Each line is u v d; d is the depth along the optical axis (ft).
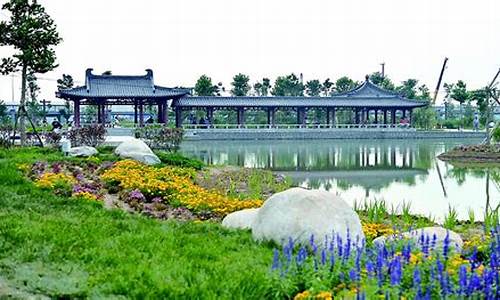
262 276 25.66
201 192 59.47
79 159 83.71
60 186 55.67
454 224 51.78
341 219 35.04
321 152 179.52
